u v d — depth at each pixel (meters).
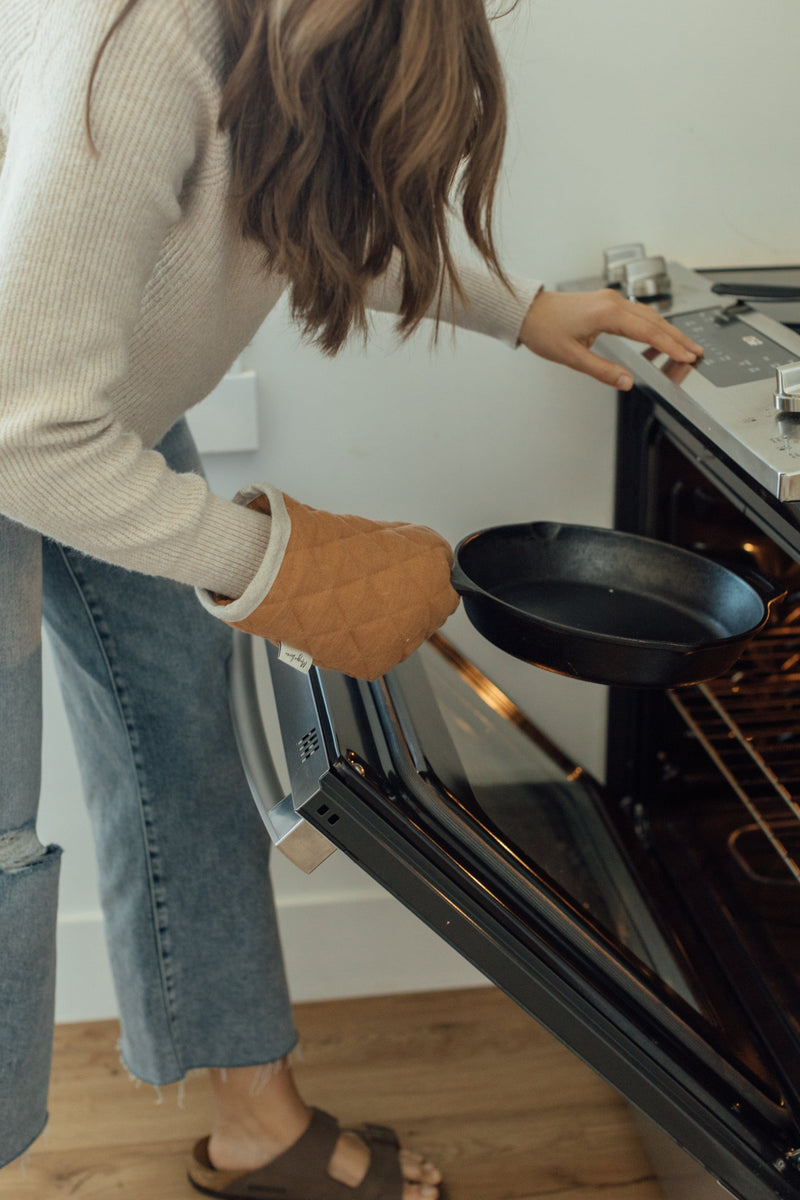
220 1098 1.28
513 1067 1.47
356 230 0.71
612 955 0.84
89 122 0.58
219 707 1.16
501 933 0.83
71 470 0.63
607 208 1.35
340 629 0.75
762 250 1.39
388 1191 1.24
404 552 0.80
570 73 1.28
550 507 1.49
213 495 0.73
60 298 0.59
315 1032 1.54
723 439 0.81
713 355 0.99
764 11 1.27
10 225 0.59
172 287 0.73
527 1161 1.31
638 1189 1.27
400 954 1.61
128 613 1.09
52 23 0.61
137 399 0.82
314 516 0.77
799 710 1.31
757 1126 0.88
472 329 1.12
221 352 0.86
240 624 0.74
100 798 1.21
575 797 1.31
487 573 0.96
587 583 0.98
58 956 1.56
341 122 0.65
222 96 0.64
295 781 0.83
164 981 1.23
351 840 0.81
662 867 1.38
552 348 1.07
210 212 0.69
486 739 1.12
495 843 0.83
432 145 0.64
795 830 1.23
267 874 1.24
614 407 1.43
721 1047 0.88
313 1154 1.26
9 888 0.94
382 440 1.42
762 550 1.33
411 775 0.81
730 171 1.35
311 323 0.76
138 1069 1.29
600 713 1.57
